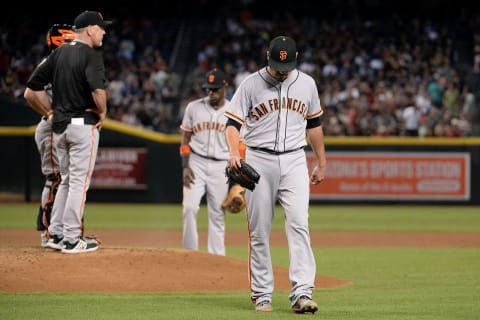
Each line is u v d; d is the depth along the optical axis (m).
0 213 66.38
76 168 29.48
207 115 35.78
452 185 76.62
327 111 92.38
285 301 26.45
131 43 105.62
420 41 107.56
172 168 77.19
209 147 35.78
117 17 113.38
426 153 76.56
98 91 28.95
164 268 29.44
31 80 29.80
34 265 28.52
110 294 26.69
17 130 76.56
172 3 116.56
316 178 24.47
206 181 35.97
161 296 26.58
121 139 77.12
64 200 30.47
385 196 77.06
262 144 23.61
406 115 88.00
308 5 117.25
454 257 41.78
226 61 105.56
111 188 77.38
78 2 113.25
